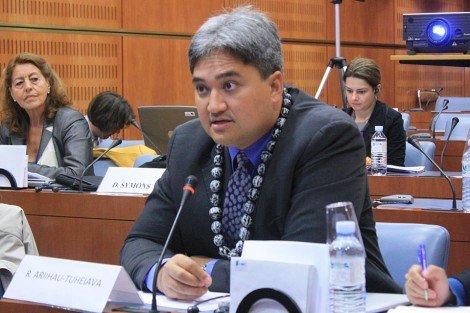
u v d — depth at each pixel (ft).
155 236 15.84
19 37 50.62
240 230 14.60
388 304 12.14
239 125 13.93
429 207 22.72
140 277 14.38
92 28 54.19
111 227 23.73
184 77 59.11
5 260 19.83
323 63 70.85
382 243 16.78
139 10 56.65
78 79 53.52
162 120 34.76
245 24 13.75
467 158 22.30
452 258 21.43
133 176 24.38
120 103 33.45
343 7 72.74
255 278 11.30
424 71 80.94
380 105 36.37
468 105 64.23
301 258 11.27
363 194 14.44
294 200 14.17
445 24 45.06
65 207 24.26
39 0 51.49
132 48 56.29
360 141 14.57
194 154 15.64
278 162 14.44
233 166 15.14
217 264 14.26
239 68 13.62
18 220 20.35
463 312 11.52
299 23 68.90
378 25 76.18
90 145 30.01
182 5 58.85
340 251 10.86
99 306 12.47
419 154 35.50
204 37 13.74
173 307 12.91
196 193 15.33
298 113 14.84
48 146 29.60
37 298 13.16
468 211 21.56
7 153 25.46
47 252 24.56
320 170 14.15
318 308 10.98
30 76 29.53
